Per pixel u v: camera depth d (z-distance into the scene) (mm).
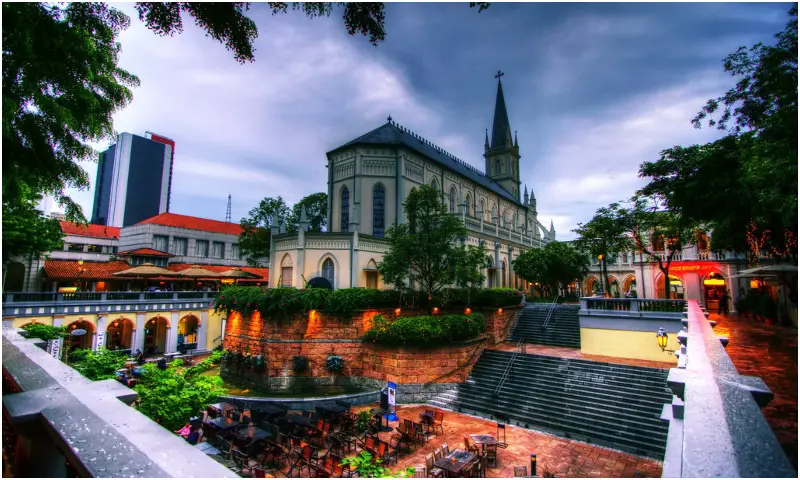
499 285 46594
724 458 1742
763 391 2871
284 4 7312
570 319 31031
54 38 6977
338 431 18047
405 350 24203
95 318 29031
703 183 14516
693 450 1912
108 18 7492
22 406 2295
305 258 30766
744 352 12539
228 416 18891
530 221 72438
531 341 29672
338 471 14648
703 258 37594
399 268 27078
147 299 32312
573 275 44469
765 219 12383
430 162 44375
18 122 6996
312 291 25984
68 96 7867
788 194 8898
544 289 49219
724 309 30047
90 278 37406
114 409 2289
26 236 27453
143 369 16266
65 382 2777
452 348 24594
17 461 2492
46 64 7148
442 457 14578
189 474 1449
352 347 26203
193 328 38281
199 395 16016
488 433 18391
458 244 38750
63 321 27375
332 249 31156
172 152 160750
